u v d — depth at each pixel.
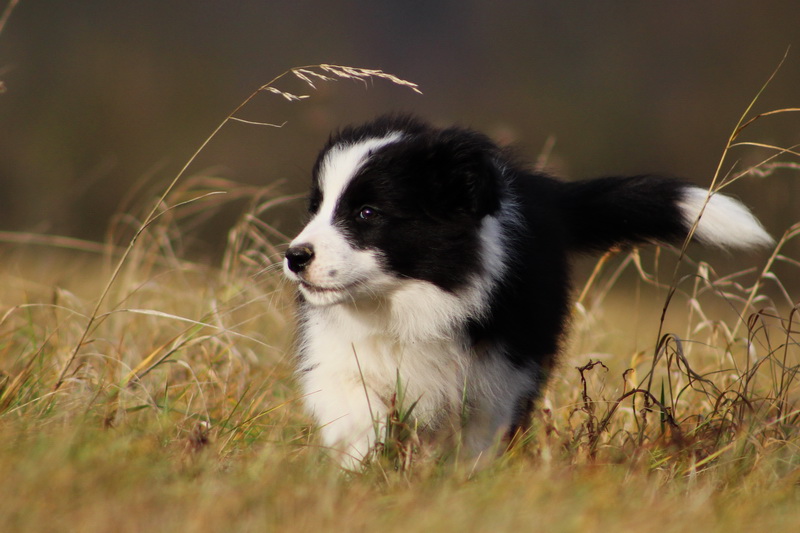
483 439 7.12
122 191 33.38
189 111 37.31
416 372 7.09
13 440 5.51
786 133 30.17
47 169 33.91
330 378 7.16
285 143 34.50
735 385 8.20
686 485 5.98
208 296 10.05
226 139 35.81
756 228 8.50
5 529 4.48
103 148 35.47
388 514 5.04
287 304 9.80
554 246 7.72
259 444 6.62
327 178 7.09
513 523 4.86
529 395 7.44
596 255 8.77
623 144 34.75
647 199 8.52
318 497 5.15
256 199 10.72
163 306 10.31
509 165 7.96
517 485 5.47
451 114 36.31
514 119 36.19
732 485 6.09
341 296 6.78
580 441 6.61
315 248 6.70
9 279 10.92
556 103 36.69
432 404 7.14
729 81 34.84
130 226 14.68
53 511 4.68
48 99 36.91
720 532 5.03
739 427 6.63
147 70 38.62
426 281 6.93
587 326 9.63
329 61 39.50
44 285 10.98
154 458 5.70
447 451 6.79
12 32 39.28
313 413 7.28
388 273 6.88
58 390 6.68
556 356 7.75
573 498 5.30
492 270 6.98
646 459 6.21
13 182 32.91
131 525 4.58
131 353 8.58
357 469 6.39
